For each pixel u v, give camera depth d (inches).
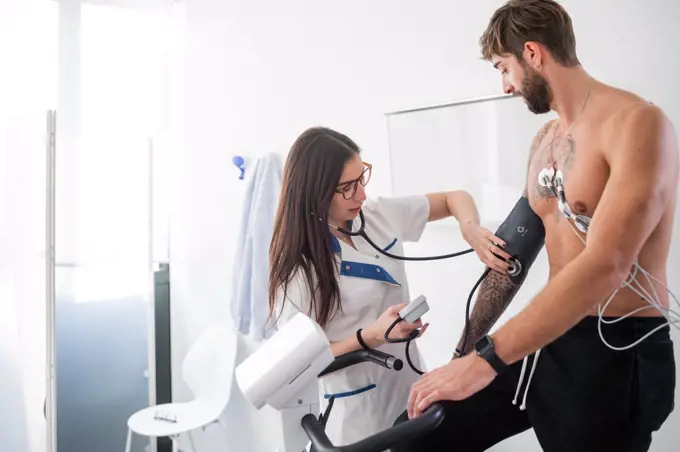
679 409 53.9
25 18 88.6
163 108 102.5
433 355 69.4
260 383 37.5
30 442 86.0
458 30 64.9
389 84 71.2
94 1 96.4
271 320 61.9
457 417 44.3
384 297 52.3
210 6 92.4
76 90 94.9
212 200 94.8
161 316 103.3
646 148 33.8
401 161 69.6
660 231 38.6
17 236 85.7
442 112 66.0
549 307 34.1
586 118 38.6
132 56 100.3
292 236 48.0
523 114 60.3
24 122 86.9
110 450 89.7
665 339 39.1
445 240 67.4
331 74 77.2
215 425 97.7
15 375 85.3
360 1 73.4
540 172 43.6
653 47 53.1
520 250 45.8
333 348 46.1
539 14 38.7
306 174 47.4
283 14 82.1
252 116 87.5
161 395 103.5
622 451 38.3
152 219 92.6
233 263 84.3
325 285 47.5
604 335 39.2
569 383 40.1
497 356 35.5
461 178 65.2
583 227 39.2
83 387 87.0
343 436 50.5
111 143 91.4
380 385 51.1
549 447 41.6
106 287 90.0
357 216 53.1
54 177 75.1
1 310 84.5
